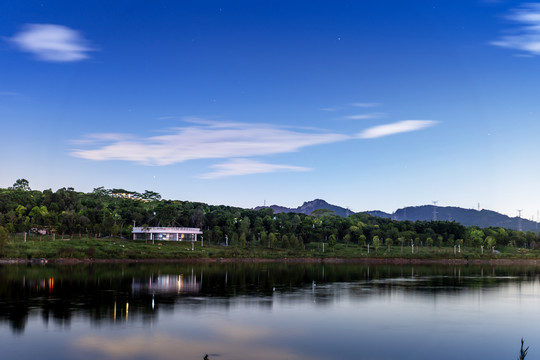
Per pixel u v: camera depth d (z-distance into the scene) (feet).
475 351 230.07
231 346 228.63
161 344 228.63
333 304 342.64
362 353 222.89
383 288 434.71
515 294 403.34
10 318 275.59
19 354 210.38
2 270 525.34
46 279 451.12
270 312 309.01
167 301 341.21
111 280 453.99
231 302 342.44
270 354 218.18
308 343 236.63
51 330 249.96
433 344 239.91
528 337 255.50
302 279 504.02
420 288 437.17
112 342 230.27
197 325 267.39
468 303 354.54
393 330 265.75
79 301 333.21
